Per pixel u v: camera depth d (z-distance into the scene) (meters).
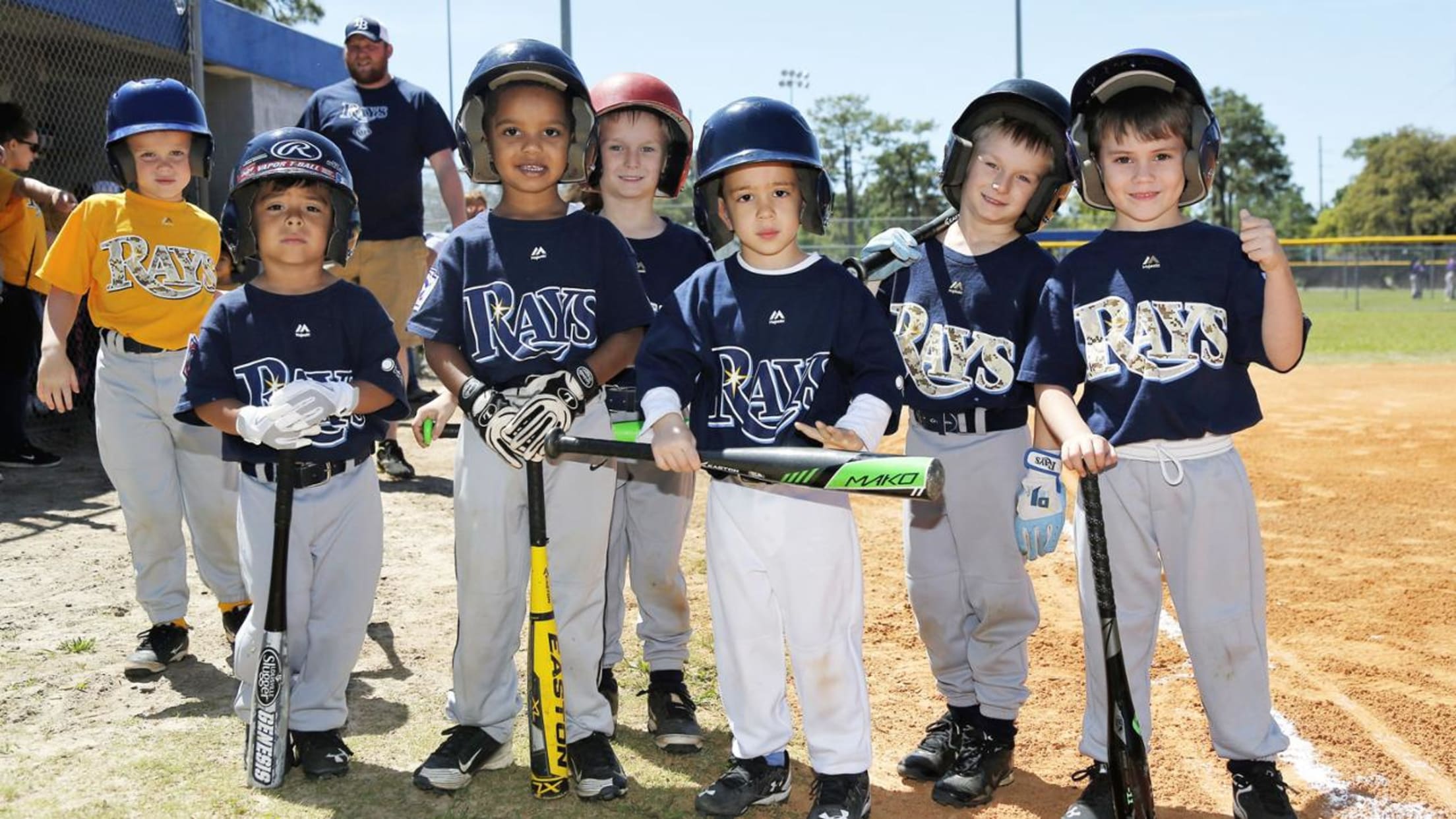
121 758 3.06
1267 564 5.22
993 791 2.99
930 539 3.12
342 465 3.08
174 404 3.67
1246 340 2.70
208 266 3.84
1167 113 2.69
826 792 2.73
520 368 2.90
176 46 8.77
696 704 3.54
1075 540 2.88
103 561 4.90
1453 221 65.50
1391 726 3.42
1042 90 2.95
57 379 3.71
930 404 3.05
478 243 2.92
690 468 2.61
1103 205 2.93
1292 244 22.34
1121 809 2.55
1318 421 9.45
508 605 2.96
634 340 3.02
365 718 3.38
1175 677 3.85
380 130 6.26
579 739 2.99
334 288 3.15
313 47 12.52
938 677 3.21
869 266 3.04
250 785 2.91
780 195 2.75
